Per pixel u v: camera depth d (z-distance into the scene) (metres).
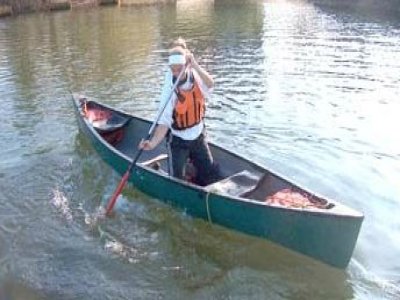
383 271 4.95
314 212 4.84
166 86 5.64
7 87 11.10
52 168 7.12
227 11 23.78
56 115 9.23
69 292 4.75
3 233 5.62
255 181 5.75
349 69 12.30
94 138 7.29
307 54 14.05
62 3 23.27
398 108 9.47
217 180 6.15
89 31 18.02
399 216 5.86
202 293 4.75
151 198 6.30
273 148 7.74
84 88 10.97
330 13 22.48
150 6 25.39
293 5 26.34
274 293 4.74
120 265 5.16
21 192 6.50
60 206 6.20
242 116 9.09
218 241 5.54
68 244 5.46
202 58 13.76
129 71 12.40
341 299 4.63
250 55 14.03
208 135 8.23
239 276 4.98
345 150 7.66
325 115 9.14
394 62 12.94
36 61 13.57
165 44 15.77
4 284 4.84
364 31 17.52
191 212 5.85
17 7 21.89
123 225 5.85
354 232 4.72
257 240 5.42
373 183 6.64
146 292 4.77
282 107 9.57
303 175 6.88
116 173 6.87
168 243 5.52
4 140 8.06
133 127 7.80
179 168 5.94
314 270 5.02
